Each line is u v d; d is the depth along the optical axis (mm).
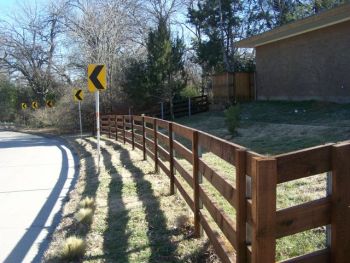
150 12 42344
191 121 25969
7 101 61062
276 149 12133
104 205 7930
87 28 38562
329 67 19453
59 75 50969
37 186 10828
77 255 5480
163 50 30625
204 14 35094
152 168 11352
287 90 22938
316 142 12078
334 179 3182
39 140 29391
